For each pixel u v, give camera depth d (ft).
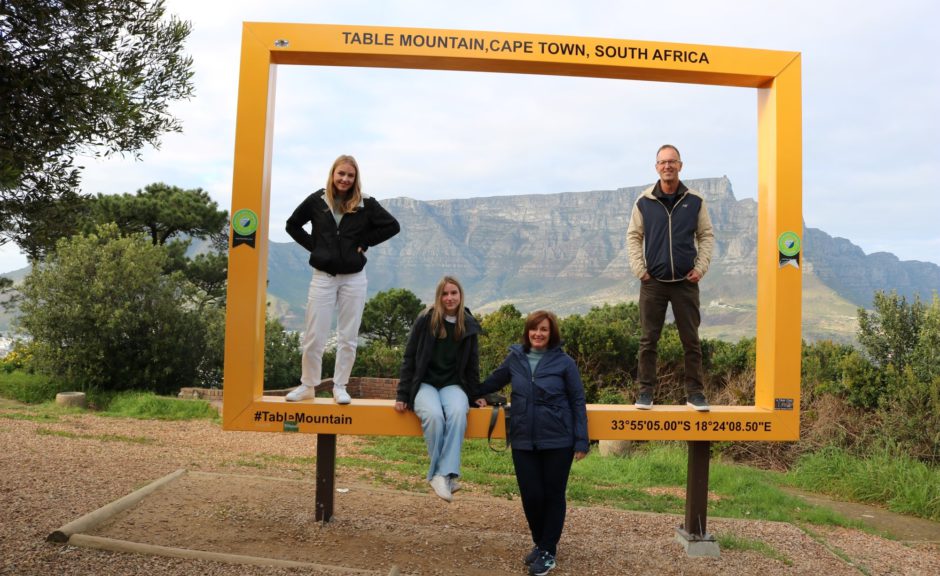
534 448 14.84
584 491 25.21
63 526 14.15
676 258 16.72
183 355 52.01
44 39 11.97
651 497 25.05
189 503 17.57
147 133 14.84
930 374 34.42
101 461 22.90
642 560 16.40
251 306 16.05
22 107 11.91
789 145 16.85
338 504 19.81
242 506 17.79
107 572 12.03
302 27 15.87
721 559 16.78
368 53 15.90
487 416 15.97
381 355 70.69
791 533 19.77
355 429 16.19
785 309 16.87
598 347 42.63
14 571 11.68
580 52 16.33
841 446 34.42
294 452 29.91
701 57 16.66
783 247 16.81
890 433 33.14
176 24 14.94
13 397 45.50
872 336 38.45
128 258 49.39
